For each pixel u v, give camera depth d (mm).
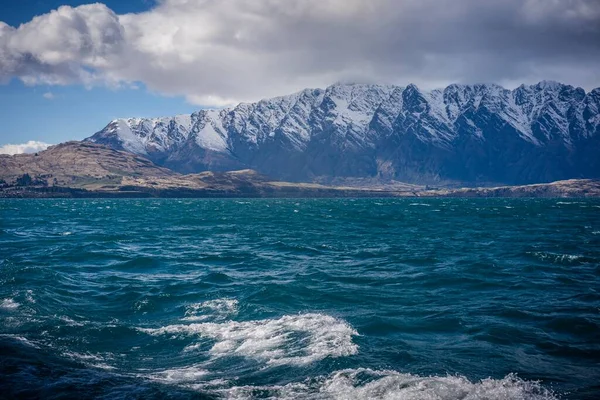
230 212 180250
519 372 19312
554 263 46875
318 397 17031
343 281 38375
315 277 40156
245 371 19750
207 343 23422
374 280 38781
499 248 59844
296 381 18516
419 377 18375
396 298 32438
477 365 20078
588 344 22672
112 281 38688
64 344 23047
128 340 23984
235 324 26484
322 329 25016
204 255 54438
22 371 19062
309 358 20906
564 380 18516
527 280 38469
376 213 168500
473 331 24750
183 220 127062
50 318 27141
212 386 18172
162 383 18484
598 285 36469
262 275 41344
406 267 45312
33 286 34969
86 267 45469
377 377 18547
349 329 25016
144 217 142875
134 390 17688
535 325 25734
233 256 53375
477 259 50031
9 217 137375
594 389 17688
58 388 17547
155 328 26016
